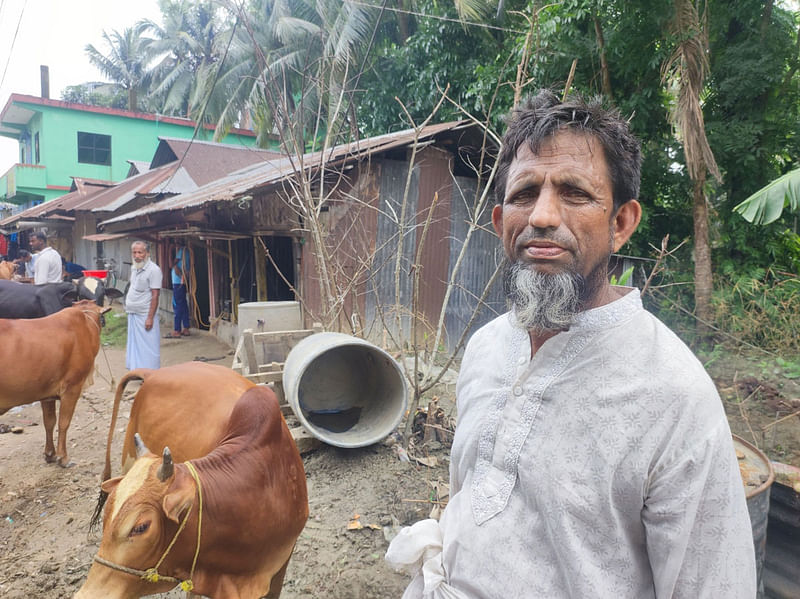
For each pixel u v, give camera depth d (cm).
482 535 106
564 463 98
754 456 260
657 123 875
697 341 789
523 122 110
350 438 408
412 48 1202
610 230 106
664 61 739
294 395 385
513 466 104
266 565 205
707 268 787
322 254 516
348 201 689
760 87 813
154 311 669
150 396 278
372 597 287
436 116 1209
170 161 1511
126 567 162
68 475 436
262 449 204
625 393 95
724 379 657
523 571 100
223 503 183
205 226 942
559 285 99
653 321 104
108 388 689
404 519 349
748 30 855
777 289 796
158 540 168
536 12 468
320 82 553
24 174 2261
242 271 934
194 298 1084
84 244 1805
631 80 841
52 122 2295
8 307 601
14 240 2281
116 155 2422
